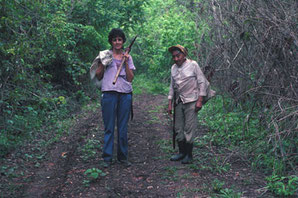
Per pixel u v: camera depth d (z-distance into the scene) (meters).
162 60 12.30
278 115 3.89
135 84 12.33
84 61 8.83
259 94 4.74
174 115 4.36
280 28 4.03
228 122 5.57
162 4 14.88
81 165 4.23
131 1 9.45
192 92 4.16
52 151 4.73
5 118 5.14
